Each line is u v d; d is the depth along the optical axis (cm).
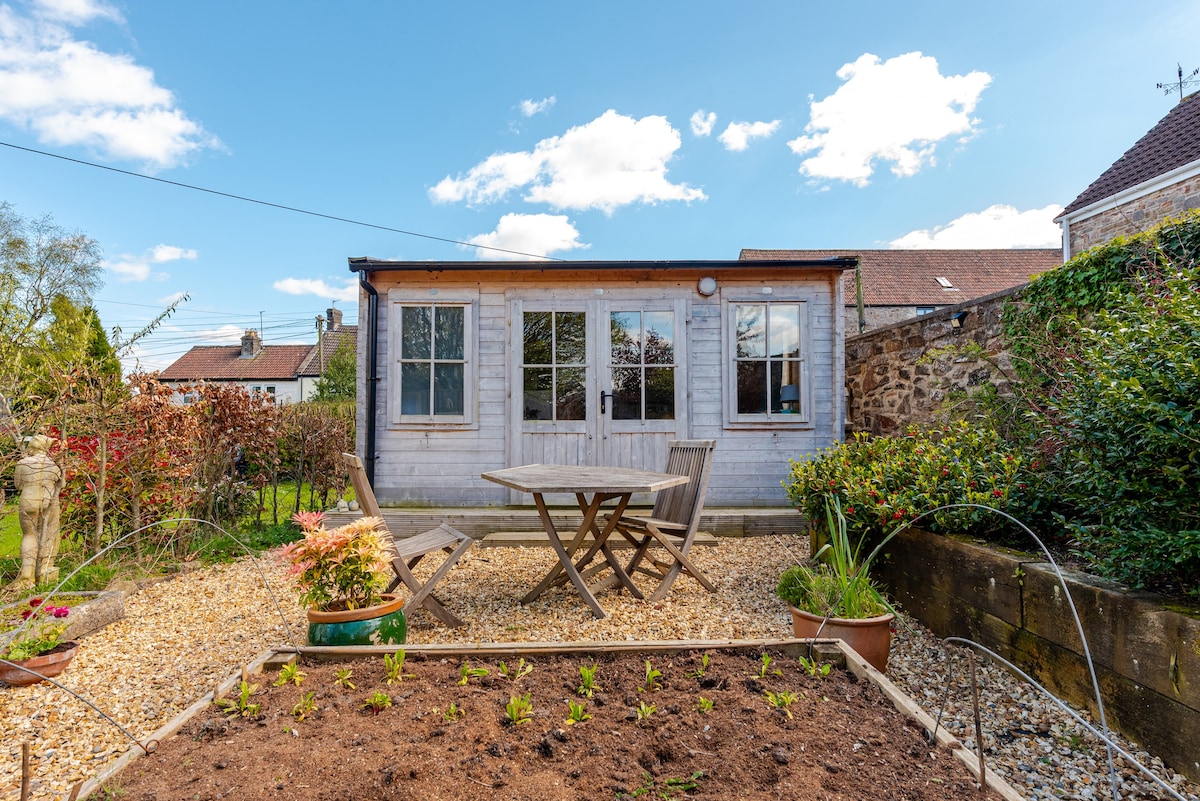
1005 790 128
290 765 141
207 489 531
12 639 246
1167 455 200
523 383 577
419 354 577
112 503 491
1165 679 186
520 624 327
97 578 409
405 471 571
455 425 573
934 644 293
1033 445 336
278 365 2480
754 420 578
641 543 405
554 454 573
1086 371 255
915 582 323
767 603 357
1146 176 793
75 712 232
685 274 582
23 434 463
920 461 341
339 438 740
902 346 598
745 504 574
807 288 587
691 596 372
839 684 188
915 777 136
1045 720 218
